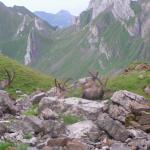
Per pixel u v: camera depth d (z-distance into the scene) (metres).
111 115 29.05
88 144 21.61
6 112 31.41
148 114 28.12
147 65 57.03
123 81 49.50
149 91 45.59
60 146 20.36
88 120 27.67
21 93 62.19
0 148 19.42
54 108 31.70
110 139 23.62
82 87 47.16
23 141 21.45
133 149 21.42
